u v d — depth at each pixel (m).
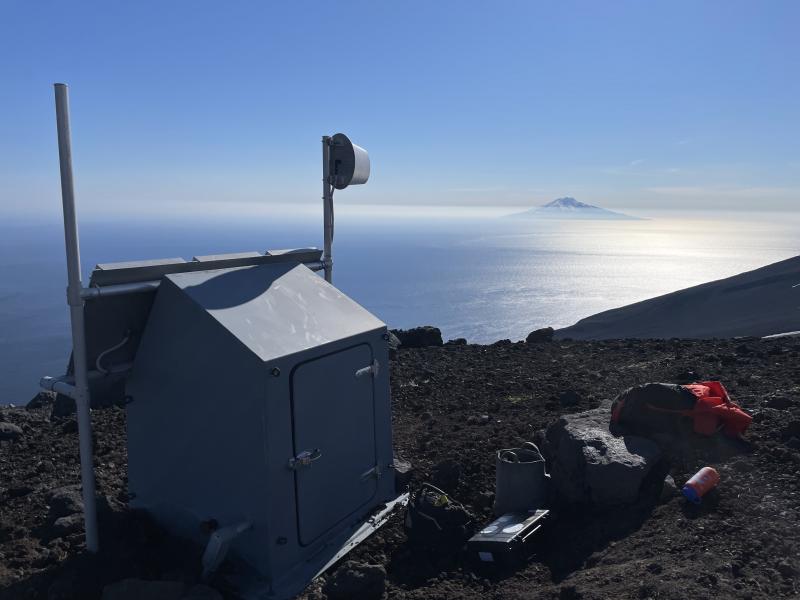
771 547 3.00
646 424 4.28
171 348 3.45
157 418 3.59
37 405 8.53
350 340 3.76
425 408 6.38
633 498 3.72
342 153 4.79
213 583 3.23
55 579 3.27
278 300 3.73
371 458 4.02
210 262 3.82
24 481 4.90
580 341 9.80
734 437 4.22
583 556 3.43
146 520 3.72
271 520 3.21
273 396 3.17
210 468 3.41
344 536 3.69
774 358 7.00
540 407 5.98
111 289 3.26
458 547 3.67
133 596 3.05
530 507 3.88
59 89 2.98
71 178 3.08
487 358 8.62
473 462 4.67
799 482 3.57
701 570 2.87
